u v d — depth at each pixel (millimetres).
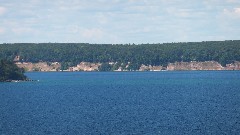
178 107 198250
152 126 145875
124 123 152375
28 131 140625
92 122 155375
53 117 169500
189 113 175625
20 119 165375
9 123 156000
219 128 140875
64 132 138125
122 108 196875
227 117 163375
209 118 161250
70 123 154000
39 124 152875
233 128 140625
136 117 166250
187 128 141500
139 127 144500
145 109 191750
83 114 177000
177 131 137000
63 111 188000
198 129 139625
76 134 134875
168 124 149125
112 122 154875
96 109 194250
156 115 171125
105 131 138500
